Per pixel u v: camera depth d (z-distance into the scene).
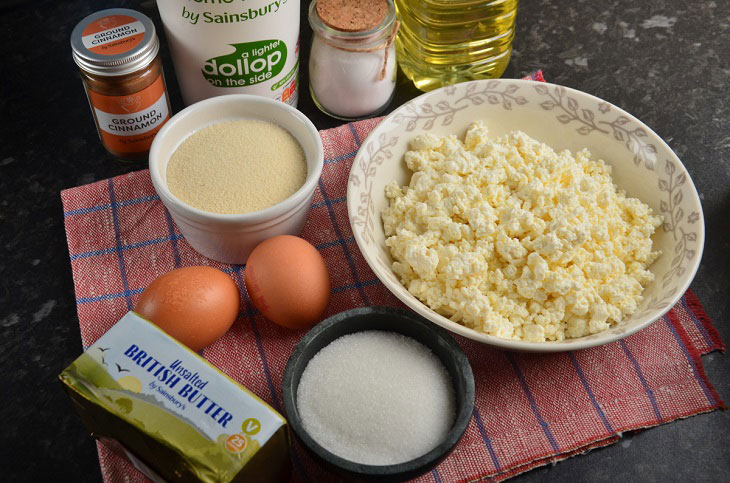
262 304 0.50
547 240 0.49
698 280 0.55
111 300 0.54
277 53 0.57
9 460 0.49
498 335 0.48
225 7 0.53
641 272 0.51
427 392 0.47
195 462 0.41
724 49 0.66
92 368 0.43
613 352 0.52
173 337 0.46
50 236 0.57
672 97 0.63
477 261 0.49
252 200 0.53
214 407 0.42
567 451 0.48
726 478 0.48
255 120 0.56
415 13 0.61
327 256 0.56
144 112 0.56
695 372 0.51
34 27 0.66
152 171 0.51
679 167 0.52
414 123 0.56
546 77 0.65
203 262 0.55
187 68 0.57
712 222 0.57
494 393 0.50
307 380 0.48
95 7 0.67
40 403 0.50
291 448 0.49
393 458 0.45
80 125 0.62
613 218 0.52
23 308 0.54
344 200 0.58
